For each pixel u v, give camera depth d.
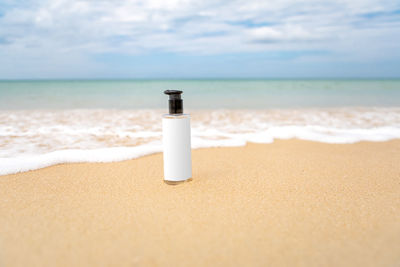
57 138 0.97
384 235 0.39
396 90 3.58
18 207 0.47
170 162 0.56
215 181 0.59
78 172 0.65
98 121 1.35
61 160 0.71
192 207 0.47
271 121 1.41
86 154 0.75
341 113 1.67
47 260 0.34
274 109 1.89
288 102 2.31
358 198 0.51
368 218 0.43
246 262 0.34
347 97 2.68
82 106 2.01
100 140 0.96
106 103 2.20
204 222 0.42
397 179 0.61
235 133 1.10
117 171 0.66
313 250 0.36
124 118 1.46
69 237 0.38
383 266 0.33
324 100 2.43
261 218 0.43
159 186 0.56
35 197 0.51
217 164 0.72
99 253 0.35
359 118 1.49
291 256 0.35
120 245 0.36
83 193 0.53
